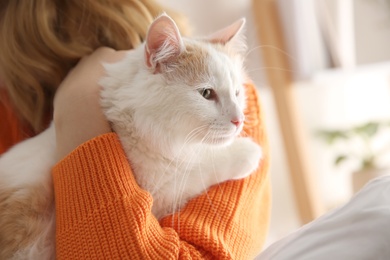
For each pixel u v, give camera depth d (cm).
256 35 243
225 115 108
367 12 255
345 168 289
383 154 271
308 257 77
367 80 289
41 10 117
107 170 93
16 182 106
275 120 270
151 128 104
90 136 100
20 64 119
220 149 110
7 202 104
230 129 107
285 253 82
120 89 106
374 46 256
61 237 92
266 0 237
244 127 120
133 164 104
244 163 106
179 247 88
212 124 107
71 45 119
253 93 126
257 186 111
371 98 295
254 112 123
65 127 102
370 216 77
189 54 108
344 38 250
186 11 246
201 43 114
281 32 241
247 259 100
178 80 106
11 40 119
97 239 88
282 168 276
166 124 104
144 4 134
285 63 242
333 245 77
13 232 102
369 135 258
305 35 238
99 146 96
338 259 74
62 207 94
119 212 89
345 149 285
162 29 102
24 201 103
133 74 108
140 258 85
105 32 124
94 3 122
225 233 97
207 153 108
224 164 106
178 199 106
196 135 107
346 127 284
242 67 125
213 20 258
